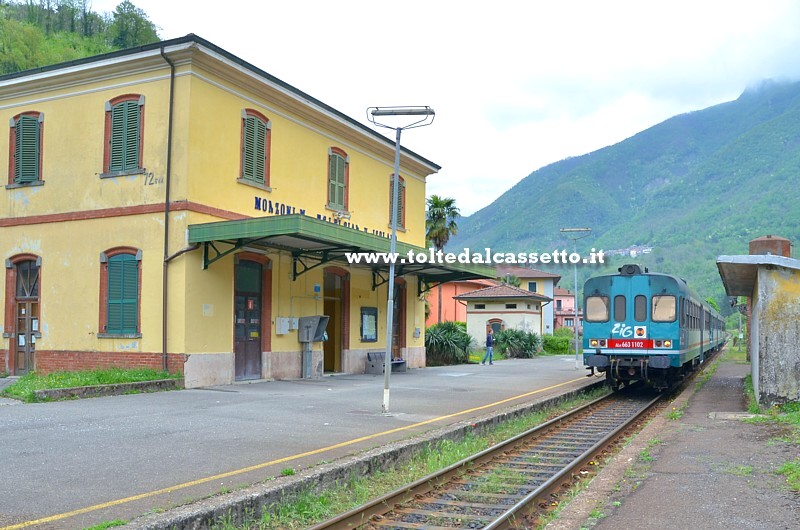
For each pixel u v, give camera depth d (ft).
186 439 31.83
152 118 54.80
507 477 29.14
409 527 22.09
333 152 72.13
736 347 213.05
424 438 33.40
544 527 21.09
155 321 53.47
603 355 64.59
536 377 77.05
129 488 22.79
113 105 56.85
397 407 45.44
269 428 35.47
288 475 24.93
